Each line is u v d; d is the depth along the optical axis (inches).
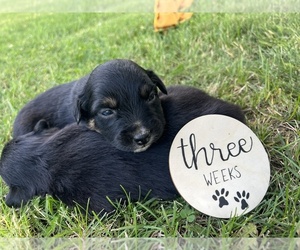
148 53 27.9
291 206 15.8
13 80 27.3
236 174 15.7
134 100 16.6
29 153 17.2
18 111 23.3
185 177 15.6
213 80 23.8
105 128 17.0
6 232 16.7
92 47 29.7
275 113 20.2
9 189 18.0
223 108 17.5
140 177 16.3
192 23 29.1
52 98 21.9
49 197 17.4
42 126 19.1
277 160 17.9
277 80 21.7
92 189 16.4
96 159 16.6
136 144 16.1
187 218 15.9
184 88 19.2
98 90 16.9
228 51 25.7
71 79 26.3
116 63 17.4
